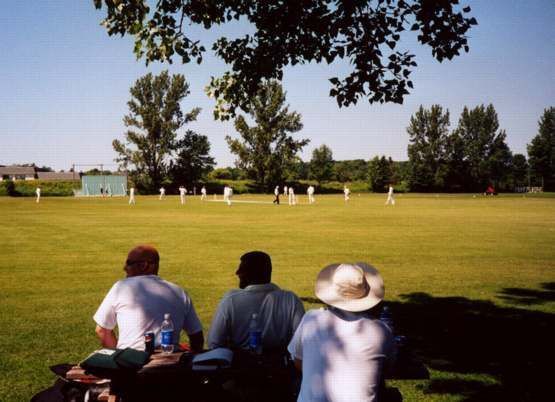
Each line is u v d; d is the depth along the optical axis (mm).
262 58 8375
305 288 10969
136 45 8008
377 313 3549
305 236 20719
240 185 95500
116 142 91125
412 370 3906
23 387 5500
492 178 107875
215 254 15773
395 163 116938
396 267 13602
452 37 7598
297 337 3311
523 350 6996
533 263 14227
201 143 95625
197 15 8141
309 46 8320
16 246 17609
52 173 152000
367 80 7977
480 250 16719
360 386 3000
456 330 7934
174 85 91750
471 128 110500
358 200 61438
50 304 9438
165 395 3793
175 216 32812
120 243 18453
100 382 3904
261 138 91250
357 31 7992
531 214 34219
